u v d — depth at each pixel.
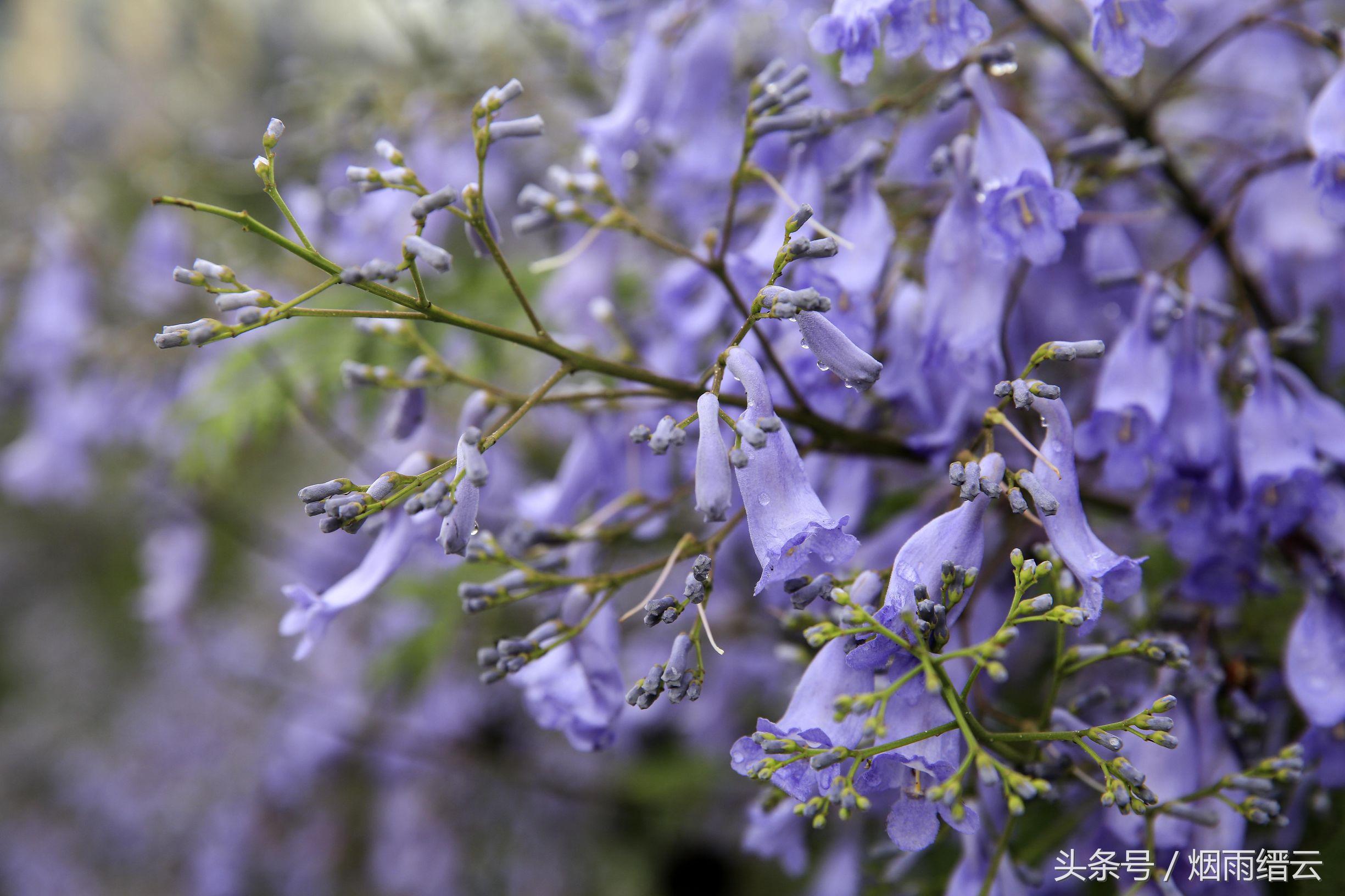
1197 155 0.59
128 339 0.90
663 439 0.40
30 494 1.00
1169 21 0.44
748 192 0.54
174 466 0.88
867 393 0.50
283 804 1.07
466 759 0.92
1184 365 0.48
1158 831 0.46
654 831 0.94
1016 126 0.46
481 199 0.43
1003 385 0.42
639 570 0.46
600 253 0.57
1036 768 0.44
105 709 1.44
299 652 0.45
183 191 0.87
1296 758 0.44
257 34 1.13
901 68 0.60
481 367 0.64
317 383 0.64
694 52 0.55
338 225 0.69
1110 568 0.41
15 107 1.20
